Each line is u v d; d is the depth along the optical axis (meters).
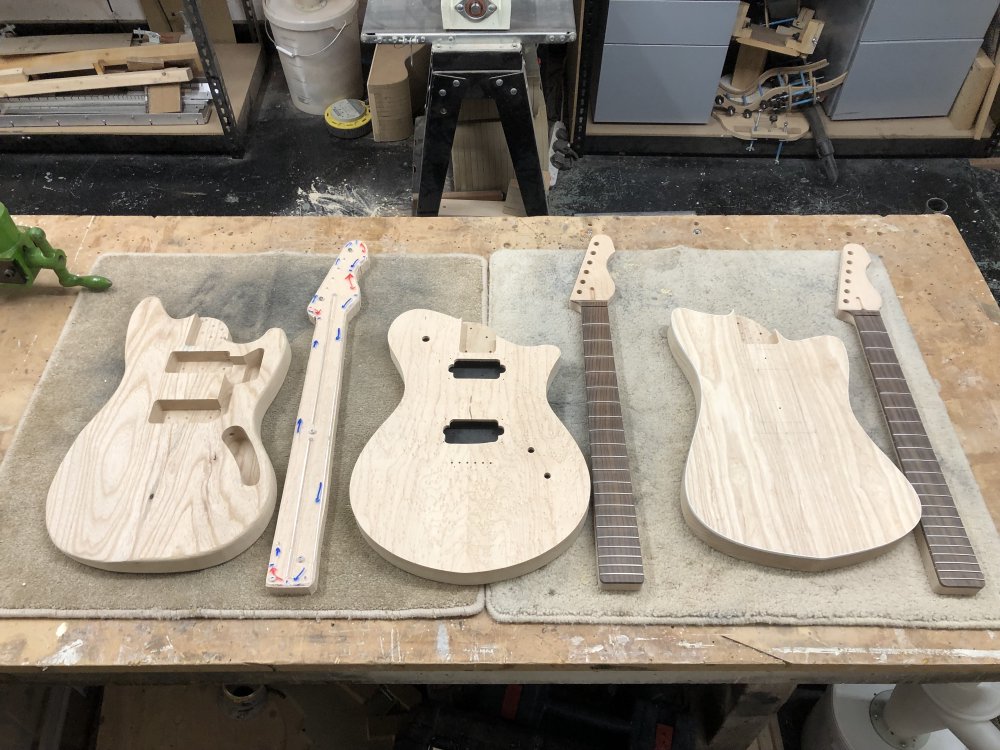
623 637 0.92
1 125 2.43
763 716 1.33
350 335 1.23
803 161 2.54
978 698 1.12
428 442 1.02
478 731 1.35
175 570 0.96
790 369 1.12
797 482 1.00
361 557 0.98
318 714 1.50
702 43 2.26
